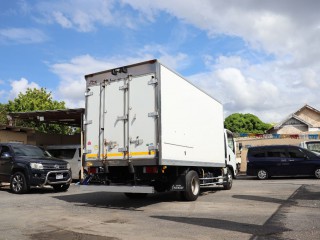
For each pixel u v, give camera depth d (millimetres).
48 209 9250
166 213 8461
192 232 6348
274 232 6281
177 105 9984
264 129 49719
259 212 8375
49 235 6250
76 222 7410
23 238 6039
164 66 9406
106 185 9539
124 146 9430
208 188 14578
